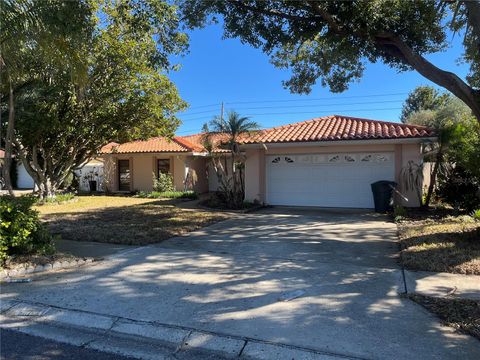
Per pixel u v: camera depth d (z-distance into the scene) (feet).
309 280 19.79
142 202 61.00
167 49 30.86
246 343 13.34
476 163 29.43
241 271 21.54
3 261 21.76
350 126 52.39
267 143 49.93
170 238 30.86
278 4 29.09
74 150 60.13
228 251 26.35
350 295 17.53
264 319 15.16
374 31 27.27
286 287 18.79
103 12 45.24
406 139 43.57
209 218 40.32
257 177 52.80
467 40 24.23
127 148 81.97
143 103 55.83
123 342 13.98
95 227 35.14
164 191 75.00
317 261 23.48
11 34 24.29
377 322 14.67
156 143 81.97
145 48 48.21
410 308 15.92
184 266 22.65
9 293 18.43
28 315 16.33
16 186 102.63
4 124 45.29
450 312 15.26
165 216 42.27
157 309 16.33
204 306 16.58
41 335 14.58
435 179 47.03
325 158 49.85
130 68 52.08
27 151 59.52
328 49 34.22
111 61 50.65
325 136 48.37
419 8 27.27
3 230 21.81
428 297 16.94
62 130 54.49
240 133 49.98
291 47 34.81
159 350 13.37
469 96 22.50
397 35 27.71
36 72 44.70
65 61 27.37
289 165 51.67
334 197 49.60
